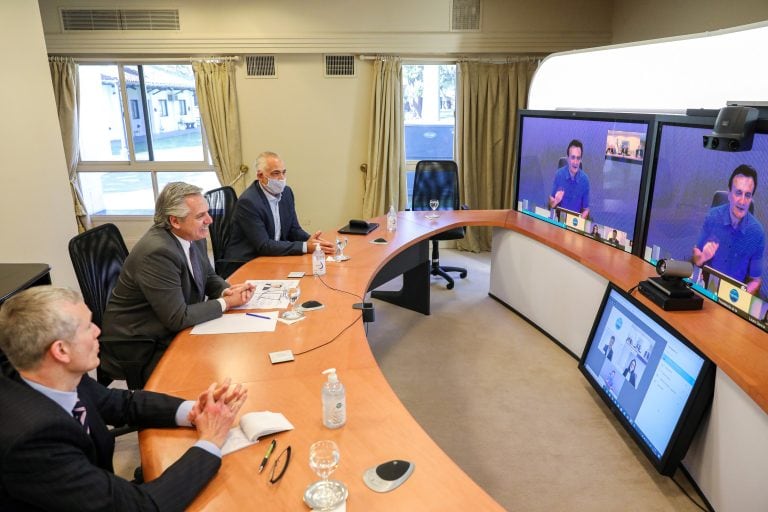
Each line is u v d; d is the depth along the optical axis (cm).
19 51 391
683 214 288
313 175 611
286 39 565
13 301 134
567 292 370
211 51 566
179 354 212
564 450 271
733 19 411
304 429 165
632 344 281
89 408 156
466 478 144
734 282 251
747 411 201
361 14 563
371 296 477
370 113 589
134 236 628
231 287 260
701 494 234
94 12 556
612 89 390
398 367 358
